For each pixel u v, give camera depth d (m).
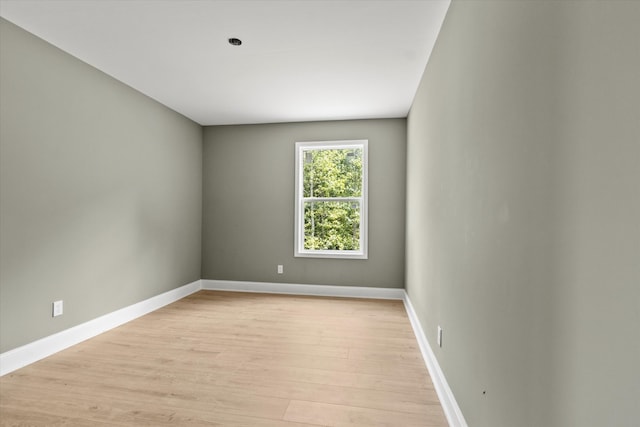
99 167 3.09
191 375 2.29
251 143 4.83
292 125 4.74
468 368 1.57
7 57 2.30
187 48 2.69
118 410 1.87
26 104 2.43
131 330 3.18
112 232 3.25
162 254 4.03
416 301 3.25
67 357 2.56
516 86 1.08
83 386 2.13
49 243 2.61
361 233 4.59
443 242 2.12
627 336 0.59
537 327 0.93
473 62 1.55
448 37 2.05
